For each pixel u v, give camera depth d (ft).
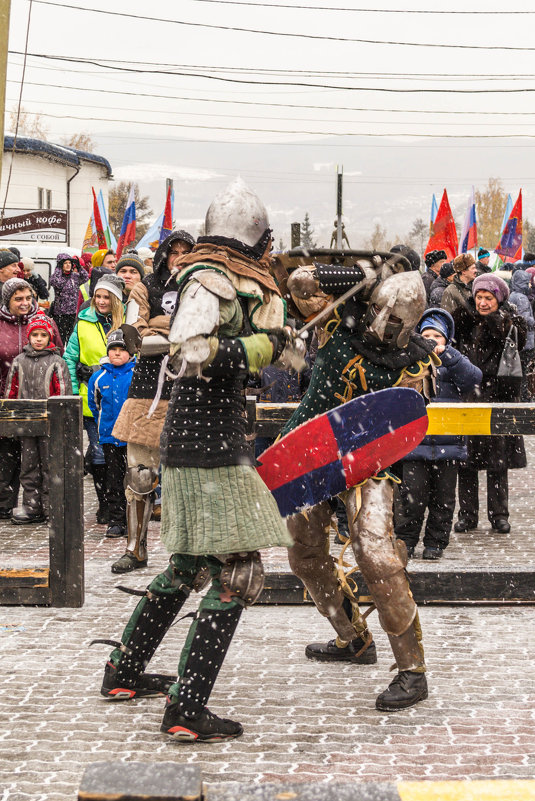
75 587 15.20
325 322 11.72
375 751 9.93
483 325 20.84
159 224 63.52
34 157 92.12
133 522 17.63
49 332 22.74
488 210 289.94
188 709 10.07
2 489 23.31
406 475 18.84
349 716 10.94
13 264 27.76
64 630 14.07
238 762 9.65
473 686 11.88
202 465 10.03
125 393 20.75
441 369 20.25
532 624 14.47
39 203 94.12
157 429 17.21
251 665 12.73
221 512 10.00
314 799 4.76
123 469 20.94
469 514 22.45
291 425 12.31
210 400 10.16
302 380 23.30
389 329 11.18
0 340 23.07
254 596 10.32
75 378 24.54
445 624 14.46
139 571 17.71
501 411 15.43
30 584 15.23
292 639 13.87
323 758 9.74
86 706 11.19
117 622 14.47
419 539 19.84
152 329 16.60
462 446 18.88
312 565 12.30
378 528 11.26
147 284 17.26
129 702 11.36
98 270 28.89
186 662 10.12
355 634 12.75
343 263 11.88
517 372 20.70
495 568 15.51
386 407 11.27
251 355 9.94
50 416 14.93
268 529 10.09
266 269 10.48
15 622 14.46
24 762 9.61
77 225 110.52
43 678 12.11
